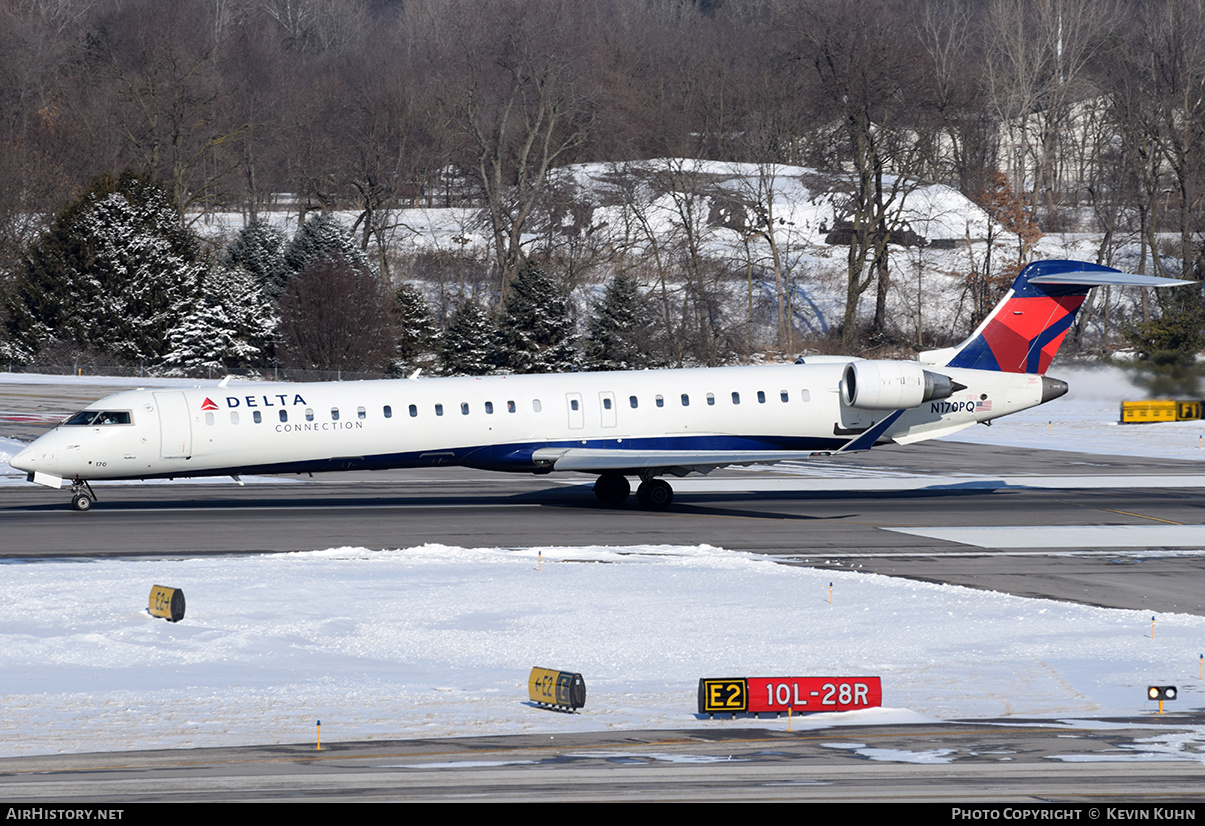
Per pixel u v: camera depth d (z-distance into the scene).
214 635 72.12
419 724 54.22
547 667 66.88
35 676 62.66
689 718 55.62
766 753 49.03
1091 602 87.38
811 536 116.56
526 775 45.56
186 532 115.38
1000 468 184.88
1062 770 46.22
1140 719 55.22
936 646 71.88
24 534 113.50
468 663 67.75
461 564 98.00
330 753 49.03
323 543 109.81
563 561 100.50
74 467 124.31
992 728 53.28
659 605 82.69
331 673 64.69
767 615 79.94
